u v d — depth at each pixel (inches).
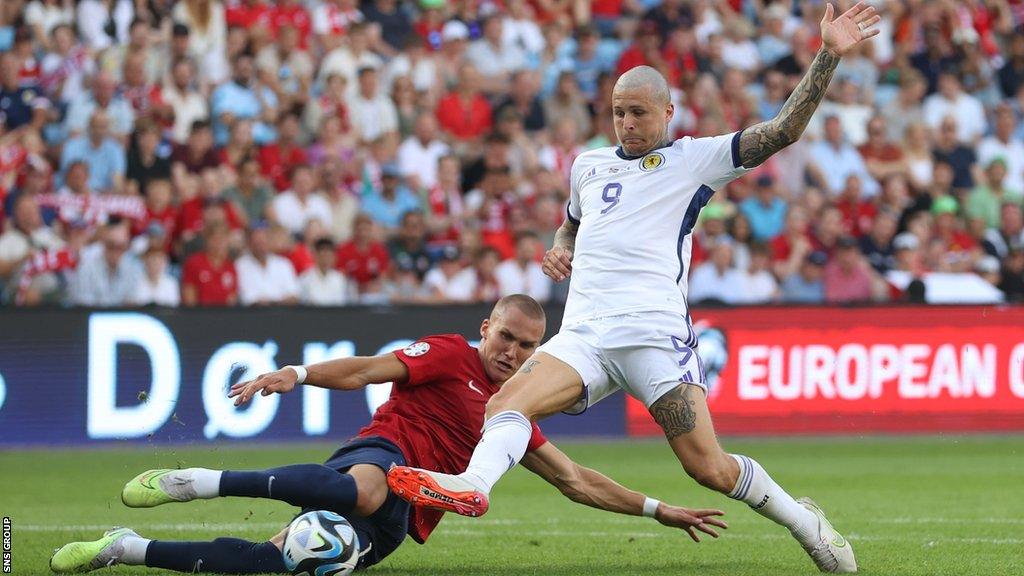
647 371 795.4
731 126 2413.9
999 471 1587.1
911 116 2502.5
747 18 2662.4
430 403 810.2
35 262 1877.5
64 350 1753.2
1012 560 901.8
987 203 2367.1
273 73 2206.0
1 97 2070.6
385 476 760.3
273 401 1800.0
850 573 825.5
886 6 2630.4
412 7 2461.9
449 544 986.7
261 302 1902.1
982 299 2119.8
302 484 732.7
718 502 1291.8
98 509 1210.0
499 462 748.6
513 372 820.0
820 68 777.6
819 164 2341.3
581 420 1924.2
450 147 2255.2
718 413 1915.6
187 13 2215.8
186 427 1779.0
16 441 1738.4
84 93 2082.9
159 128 2050.9
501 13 2426.2
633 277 810.2
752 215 2178.9
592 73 2450.8
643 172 826.8
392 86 2267.5
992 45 2647.6
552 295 2026.3
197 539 1006.4
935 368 1966.0
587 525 1115.3
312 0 2331.4
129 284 1868.8
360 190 2114.9
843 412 1947.6
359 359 791.7
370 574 813.9
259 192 2030.0
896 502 1293.1
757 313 1925.4
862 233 2265.0
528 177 2202.3
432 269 2018.9
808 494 1359.5
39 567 828.0
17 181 1963.6
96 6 2220.7
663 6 2504.9
